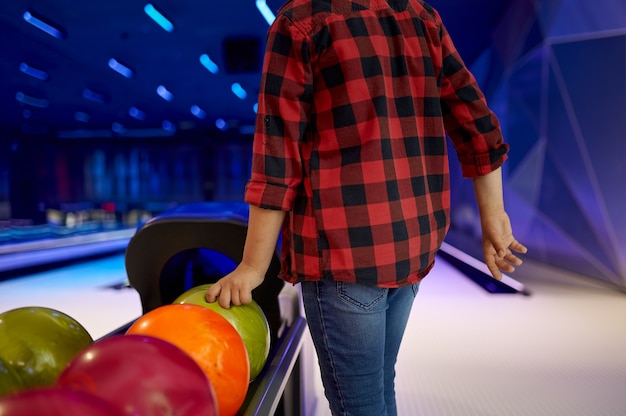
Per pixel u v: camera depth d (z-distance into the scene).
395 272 0.76
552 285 3.83
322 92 0.75
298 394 1.34
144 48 7.11
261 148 0.74
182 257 1.33
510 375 1.94
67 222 13.88
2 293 4.05
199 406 0.55
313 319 0.79
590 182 4.14
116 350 0.54
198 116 13.02
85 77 8.71
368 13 0.76
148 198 15.01
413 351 2.25
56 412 0.41
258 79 8.91
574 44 4.32
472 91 0.89
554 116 4.78
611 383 1.86
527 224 5.61
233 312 0.87
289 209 0.75
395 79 0.79
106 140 14.82
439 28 0.87
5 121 13.10
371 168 0.73
